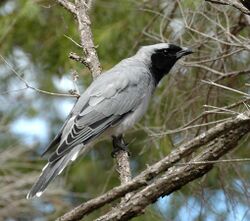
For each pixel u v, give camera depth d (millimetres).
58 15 14109
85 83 13547
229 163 10297
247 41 9648
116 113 10383
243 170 11008
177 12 11180
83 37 10062
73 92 10164
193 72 10992
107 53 13508
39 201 13180
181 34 10906
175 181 6746
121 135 10516
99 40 13477
